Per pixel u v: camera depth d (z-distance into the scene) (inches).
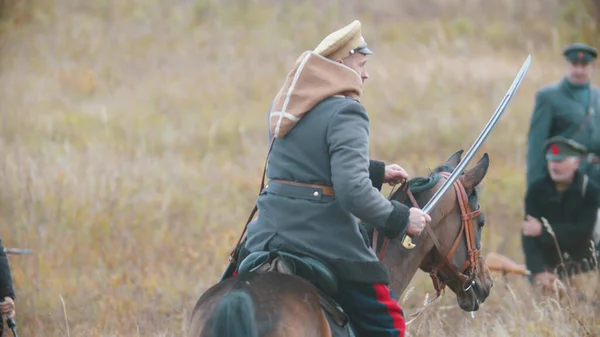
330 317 547.2
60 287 1101.7
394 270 624.4
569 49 1175.0
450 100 2214.6
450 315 987.9
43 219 1330.0
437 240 633.0
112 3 3139.8
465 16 3048.7
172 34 2903.5
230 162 1780.3
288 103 571.2
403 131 1973.4
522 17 3026.6
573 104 1175.0
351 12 3117.6
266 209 577.6
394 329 572.4
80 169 1571.1
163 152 1823.3
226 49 2755.9
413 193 629.0
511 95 647.8
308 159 567.5
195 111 2201.0
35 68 2546.8
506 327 911.7
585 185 1034.1
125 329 954.1
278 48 2775.6
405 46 2743.6
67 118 2048.5
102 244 1238.9
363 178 543.2
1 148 1711.4
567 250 1042.1
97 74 2502.5
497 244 1296.8
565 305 947.3
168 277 1136.2
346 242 566.9
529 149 1169.4
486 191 1525.6
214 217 1414.9
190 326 522.9
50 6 3019.2
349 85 571.8
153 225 1349.7
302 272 553.6
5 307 748.6
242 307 498.9
